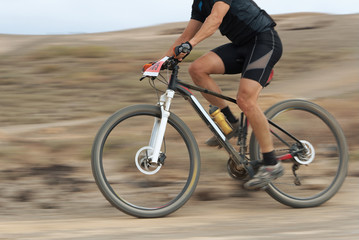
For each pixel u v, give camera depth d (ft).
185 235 8.34
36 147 17.12
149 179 12.05
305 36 43.57
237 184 13.87
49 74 31.30
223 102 12.09
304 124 12.69
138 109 11.27
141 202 11.54
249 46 11.50
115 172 11.98
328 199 12.37
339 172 12.61
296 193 12.37
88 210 12.23
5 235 8.51
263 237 8.02
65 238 8.17
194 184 11.66
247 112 11.37
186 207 12.30
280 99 22.54
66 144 17.25
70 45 45.65
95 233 8.71
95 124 20.33
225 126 11.93
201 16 11.79
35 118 21.97
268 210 11.89
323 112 12.64
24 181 14.39
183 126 11.58
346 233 8.32
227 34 11.64
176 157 11.98
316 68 30.66
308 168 12.78
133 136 11.87
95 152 10.94
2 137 18.13
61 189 13.88
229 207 12.26
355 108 20.75
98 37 53.72
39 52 37.19
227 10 10.93
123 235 8.44
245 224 9.64
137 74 30.55
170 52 12.01
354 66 30.09
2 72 32.32
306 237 8.00
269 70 11.38
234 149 11.95
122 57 35.86
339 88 24.89
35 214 11.86
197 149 11.69
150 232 8.77
